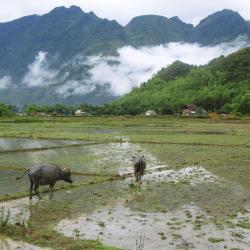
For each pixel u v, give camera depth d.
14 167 27.14
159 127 75.94
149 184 21.53
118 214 15.41
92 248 11.54
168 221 14.51
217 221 14.55
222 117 115.44
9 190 19.80
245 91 174.75
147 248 11.82
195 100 183.12
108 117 126.25
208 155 34.66
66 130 66.88
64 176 19.00
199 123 90.62
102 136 53.72
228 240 12.55
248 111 137.25
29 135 54.50
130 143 45.88
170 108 171.25
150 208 16.33
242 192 19.58
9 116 124.12
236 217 15.12
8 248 11.77
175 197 18.36
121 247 11.93
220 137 52.62
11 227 13.44
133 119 110.69
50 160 31.22
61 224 14.11
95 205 16.80
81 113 193.50
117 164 29.00
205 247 11.95
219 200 17.84
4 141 47.53
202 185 21.30
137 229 13.57
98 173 24.77
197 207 16.55
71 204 16.98
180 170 26.61
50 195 18.25
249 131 63.88
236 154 35.41
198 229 13.59
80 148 40.62
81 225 14.00
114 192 19.39
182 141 47.12
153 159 31.94
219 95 181.38
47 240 12.38
